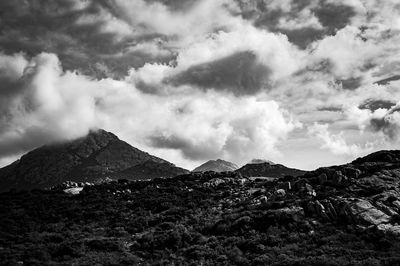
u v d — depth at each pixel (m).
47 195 79.50
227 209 59.50
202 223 55.38
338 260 37.91
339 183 57.41
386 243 40.81
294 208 51.31
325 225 46.97
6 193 83.62
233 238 47.56
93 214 63.88
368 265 36.06
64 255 46.41
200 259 43.50
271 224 49.16
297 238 45.06
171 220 58.59
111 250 48.75
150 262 44.56
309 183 60.69
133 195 73.69
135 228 56.47
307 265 37.59
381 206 47.41
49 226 59.81
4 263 44.09
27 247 49.75
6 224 60.12
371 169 61.97
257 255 42.38
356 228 44.62
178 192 73.06
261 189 64.94
